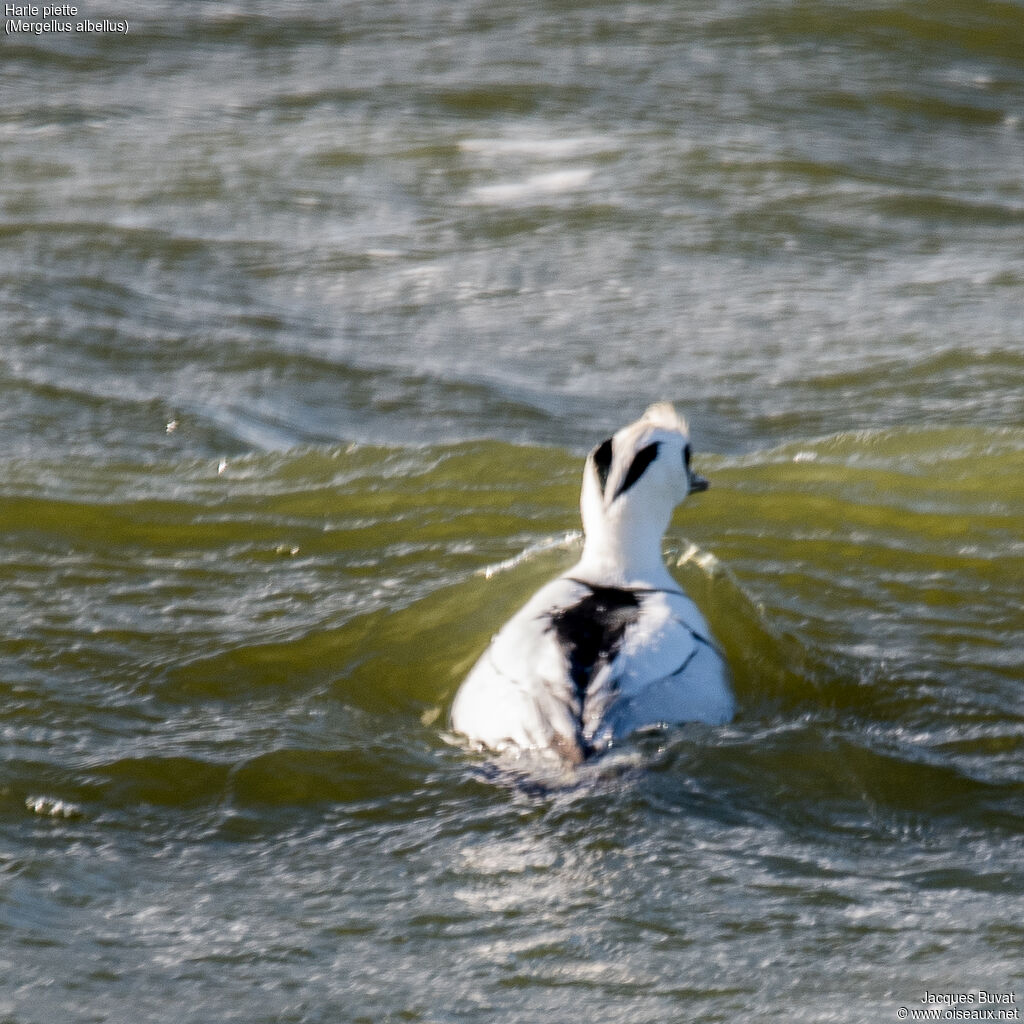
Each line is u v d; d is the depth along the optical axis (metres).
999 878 9.33
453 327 21.69
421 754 10.60
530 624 10.82
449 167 27.66
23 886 9.03
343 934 8.63
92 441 17.55
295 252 24.03
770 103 30.89
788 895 9.05
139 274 22.81
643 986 8.20
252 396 19.22
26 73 31.97
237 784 10.27
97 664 12.05
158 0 35.94
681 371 20.50
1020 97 31.73
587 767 9.87
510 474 16.58
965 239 25.30
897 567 14.18
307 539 14.76
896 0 35.09
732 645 12.27
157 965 8.31
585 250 24.59
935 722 11.34
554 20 35.00
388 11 35.69
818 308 22.61
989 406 19.30
